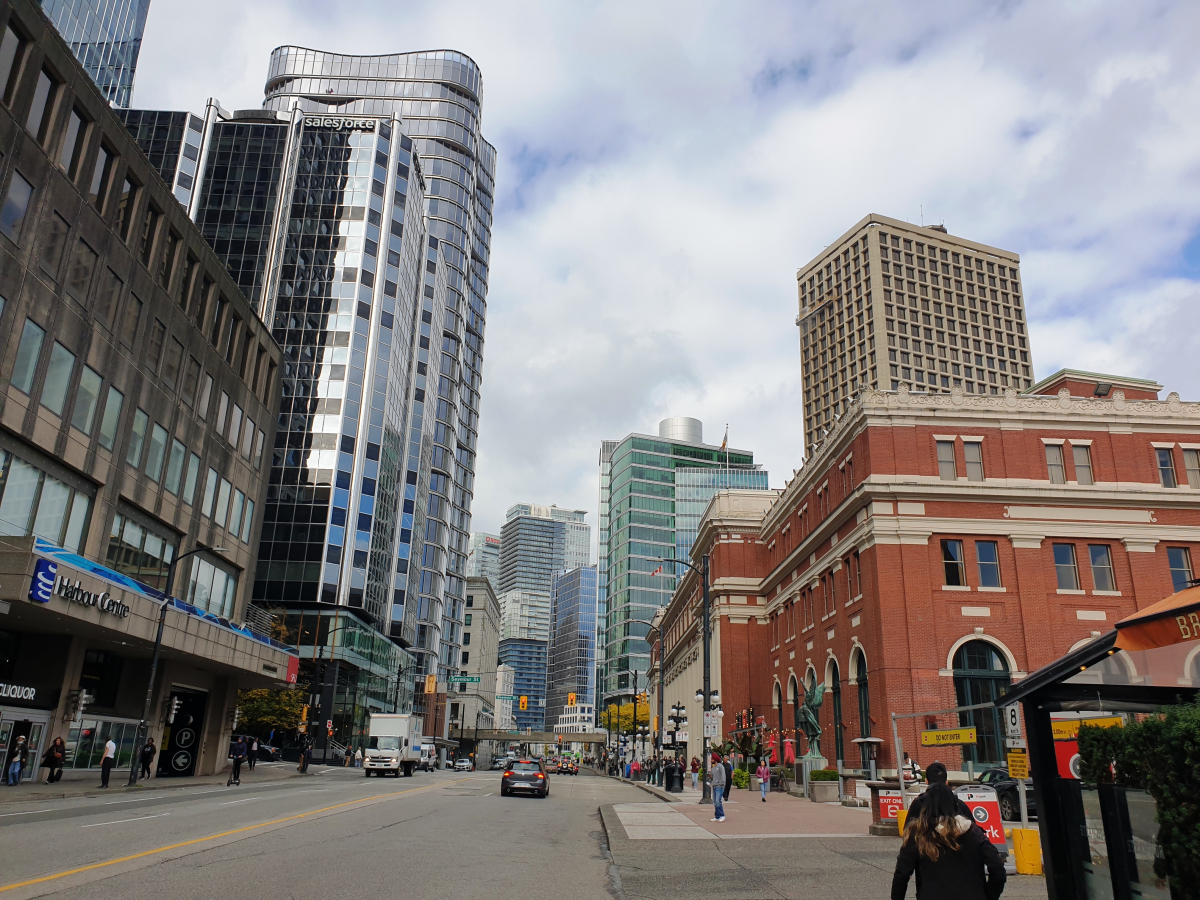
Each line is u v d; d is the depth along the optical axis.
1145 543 37.34
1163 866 6.85
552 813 25.75
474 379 155.12
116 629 30.08
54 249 29.34
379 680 89.44
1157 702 8.33
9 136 26.91
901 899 6.36
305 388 82.69
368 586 80.88
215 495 43.38
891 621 35.91
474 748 154.88
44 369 28.78
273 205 90.94
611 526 179.12
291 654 49.91
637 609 161.88
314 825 17.89
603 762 150.00
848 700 39.75
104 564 33.03
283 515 78.44
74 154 30.83
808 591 48.66
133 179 34.72
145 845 13.60
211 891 9.91
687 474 172.00
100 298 32.22
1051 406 39.09
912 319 143.75
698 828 20.47
